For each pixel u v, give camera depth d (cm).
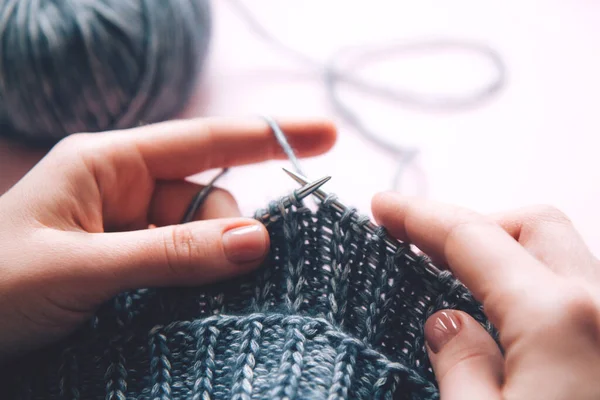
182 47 42
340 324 33
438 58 48
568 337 27
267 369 31
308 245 34
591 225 43
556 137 45
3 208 33
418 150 45
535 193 44
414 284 33
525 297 28
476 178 44
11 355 33
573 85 47
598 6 49
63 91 41
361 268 33
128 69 41
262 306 33
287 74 48
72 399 32
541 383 27
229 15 50
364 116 46
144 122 43
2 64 40
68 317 33
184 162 36
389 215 32
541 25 49
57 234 32
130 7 40
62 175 33
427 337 31
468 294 32
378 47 49
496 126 46
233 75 48
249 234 33
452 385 29
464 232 30
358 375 31
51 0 40
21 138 44
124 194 36
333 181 44
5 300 32
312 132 37
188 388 32
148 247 32
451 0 50
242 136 36
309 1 51
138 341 33
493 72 47
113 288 32
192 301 33
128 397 32
